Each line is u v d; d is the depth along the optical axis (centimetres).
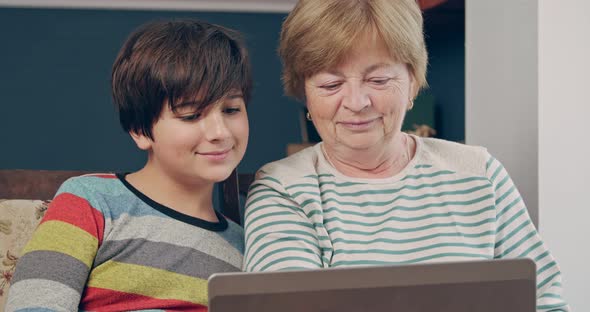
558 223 203
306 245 131
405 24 130
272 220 133
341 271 91
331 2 129
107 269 128
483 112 225
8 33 416
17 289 121
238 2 430
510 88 213
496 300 94
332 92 132
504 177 141
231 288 89
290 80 140
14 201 154
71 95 421
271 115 436
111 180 136
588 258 204
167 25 135
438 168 139
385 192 136
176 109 128
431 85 369
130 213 132
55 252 123
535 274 95
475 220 135
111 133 423
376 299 91
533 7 203
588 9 202
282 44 138
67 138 421
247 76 136
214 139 128
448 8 294
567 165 204
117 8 423
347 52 128
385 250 131
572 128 203
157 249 130
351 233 133
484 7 223
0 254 152
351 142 133
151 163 137
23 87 418
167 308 129
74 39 420
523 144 208
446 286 93
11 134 417
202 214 138
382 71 130
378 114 132
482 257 133
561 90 203
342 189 137
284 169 139
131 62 132
